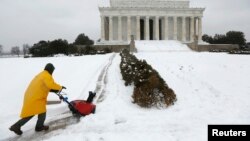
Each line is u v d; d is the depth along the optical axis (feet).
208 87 55.93
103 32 297.33
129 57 91.86
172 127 31.63
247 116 35.68
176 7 298.35
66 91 51.19
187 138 28.25
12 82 64.39
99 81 61.93
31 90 30.78
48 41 254.27
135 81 49.73
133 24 305.73
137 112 37.63
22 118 30.30
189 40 310.45
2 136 30.53
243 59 110.11
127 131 30.55
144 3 303.07
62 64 104.63
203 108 40.34
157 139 28.04
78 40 358.64
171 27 310.24
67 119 35.47
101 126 31.96
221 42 361.51
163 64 94.02
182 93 50.96
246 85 56.90
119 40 297.33
